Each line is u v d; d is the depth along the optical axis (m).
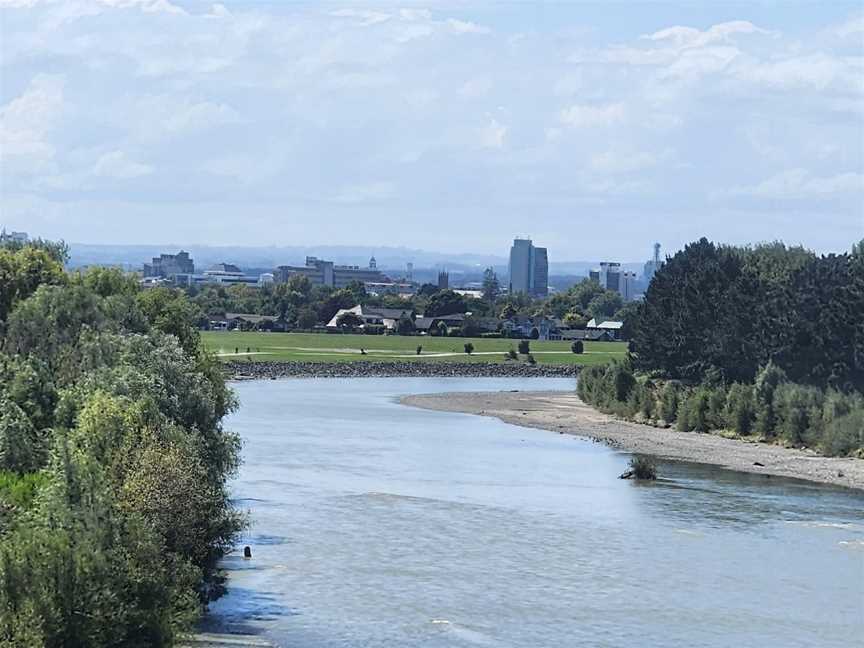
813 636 69.38
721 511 105.19
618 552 88.44
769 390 165.00
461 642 66.88
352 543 89.31
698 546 90.81
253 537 90.31
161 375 90.00
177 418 86.50
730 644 67.69
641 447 152.25
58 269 122.06
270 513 99.31
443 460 134.38
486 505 105.62
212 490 76.12
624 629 69.88
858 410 148.62
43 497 59.66
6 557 51.34
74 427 81.25
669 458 142.12
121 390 84.69
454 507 104.31
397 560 84.56
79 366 93.69
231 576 79.12
